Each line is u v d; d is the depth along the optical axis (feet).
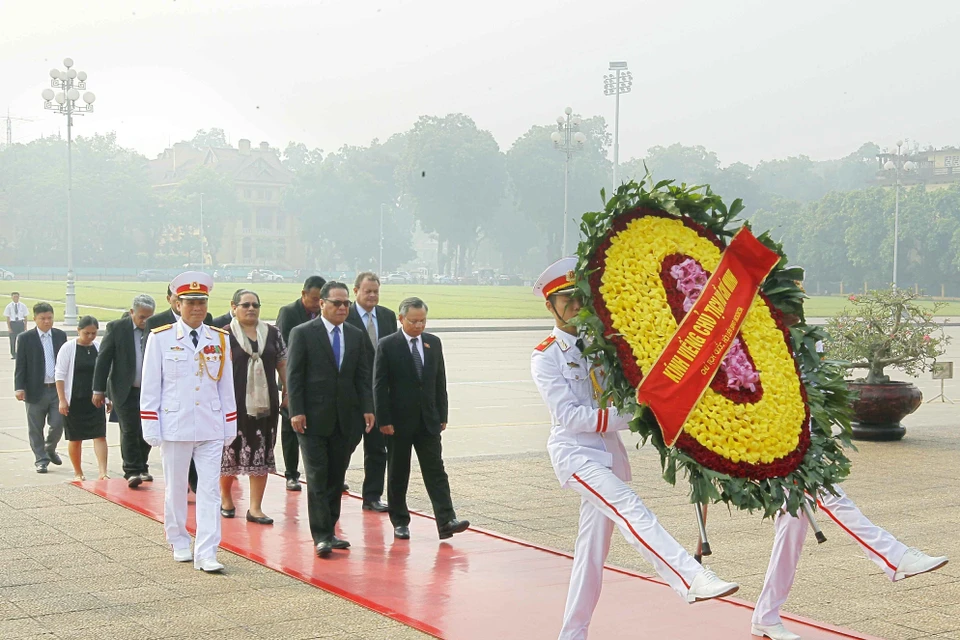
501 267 477.36
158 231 372.79
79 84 115.85
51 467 36.22
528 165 340.80
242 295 27.32
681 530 26.13
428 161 331.36
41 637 17.46
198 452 23.06
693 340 15.55
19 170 380.17
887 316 42.57
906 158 331.57
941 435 44.37
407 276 395.96
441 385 25.54
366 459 29.12
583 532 16.49
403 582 21.13
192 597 20.02
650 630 17.97
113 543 24.54
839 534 26.02
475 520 27.78
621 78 167.02
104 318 121.80
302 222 387.96
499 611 19.07
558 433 16.58
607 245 16.15
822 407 16.44
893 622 18.69
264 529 26.48
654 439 15.44
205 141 645.92
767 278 17.28
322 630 17.94
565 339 16.67
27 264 360.07
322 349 24.32
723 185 361.10
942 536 25.63
